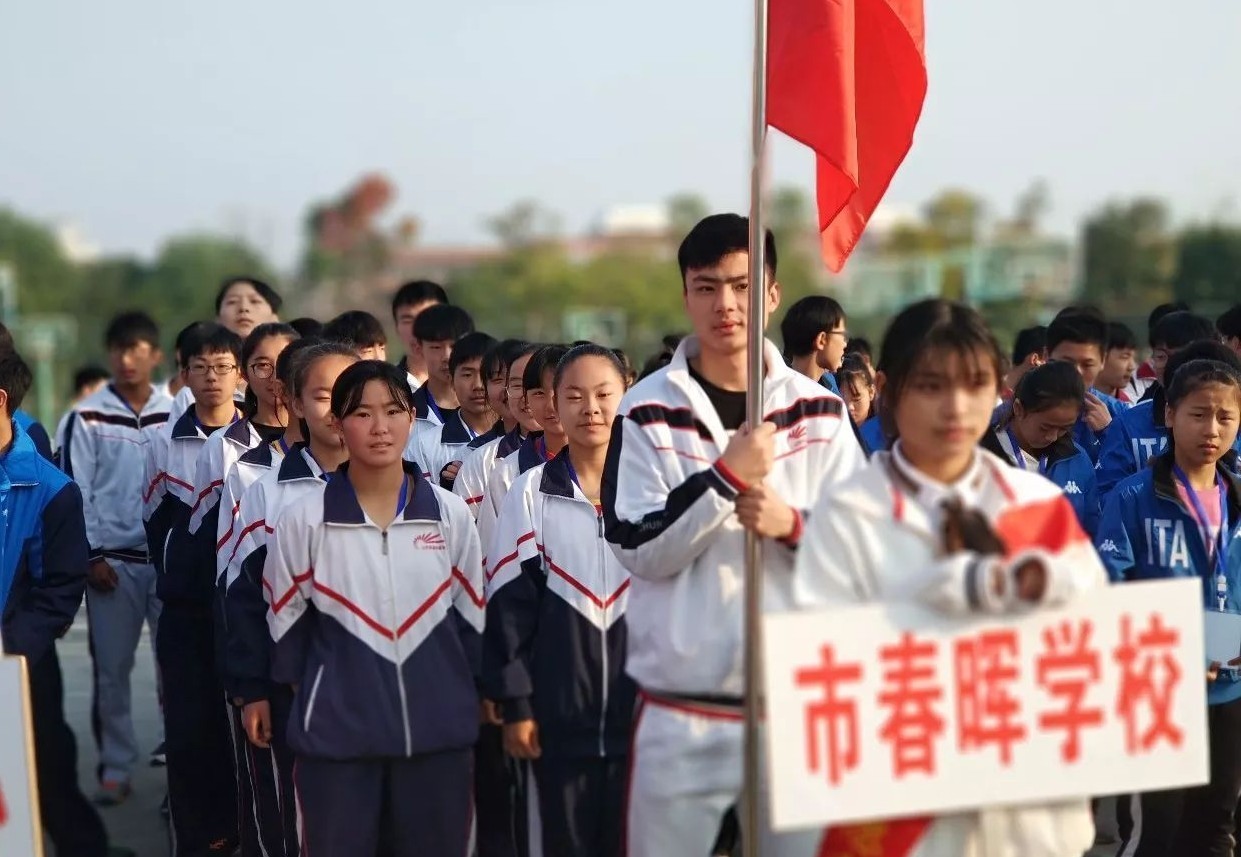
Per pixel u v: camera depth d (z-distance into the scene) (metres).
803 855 3.25
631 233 54.56
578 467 4.47
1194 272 31.45
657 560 3.45
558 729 4.26
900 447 3.15
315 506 4.18
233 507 5.18
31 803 3.46
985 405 3.03
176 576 5.66
